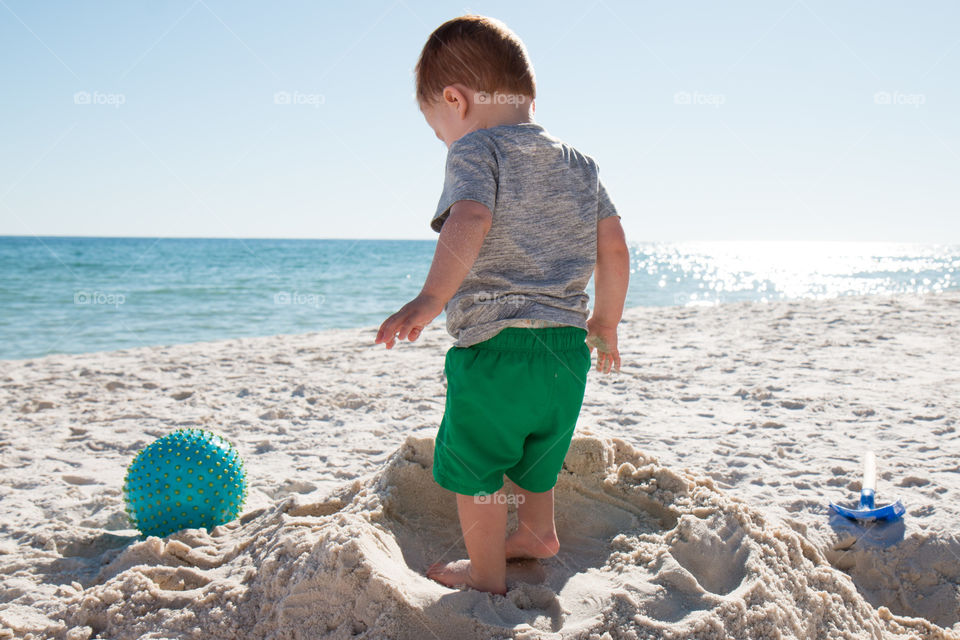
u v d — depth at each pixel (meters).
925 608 2.51
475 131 2.10
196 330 14.37
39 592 2.31
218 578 2.15
